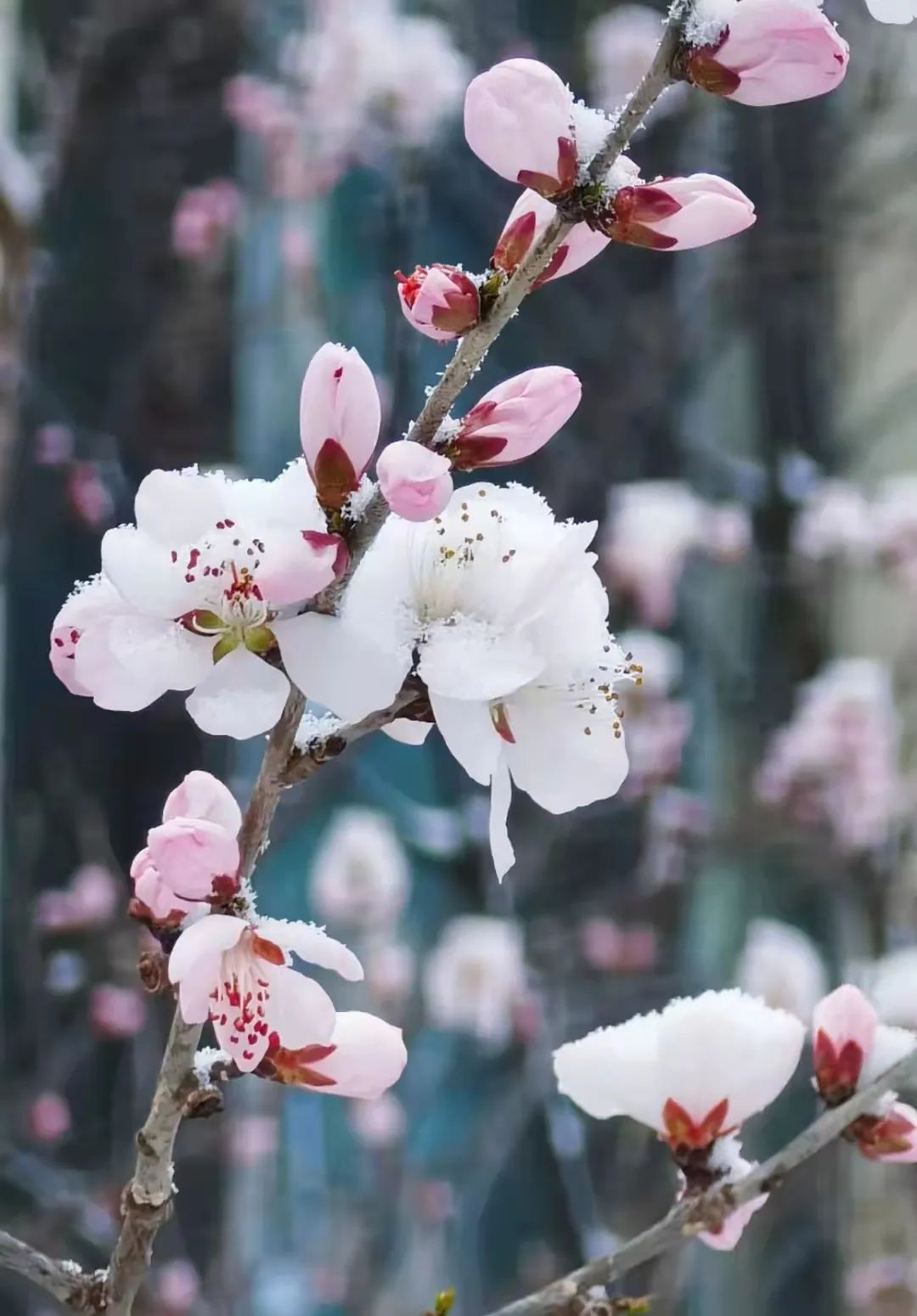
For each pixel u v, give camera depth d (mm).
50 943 1519
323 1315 1471
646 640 1595
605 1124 1516
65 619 593
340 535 589
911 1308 1462
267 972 593
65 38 1635
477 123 589
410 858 1617
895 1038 622
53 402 1574
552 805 604
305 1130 1517
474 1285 1494
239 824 601
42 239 1567
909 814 1610
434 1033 1566
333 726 597
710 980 1600
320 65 1625
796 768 1592
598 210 590
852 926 1593
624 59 1633
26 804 1538
